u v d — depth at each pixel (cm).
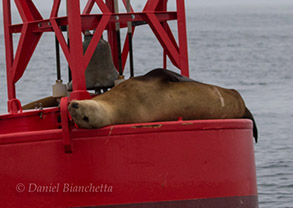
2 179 1603
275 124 4378
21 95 5328
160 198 1612
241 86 6775
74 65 1756
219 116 1780
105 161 1589
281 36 10700
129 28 2039
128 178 1597
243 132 1719
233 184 1691
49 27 1873
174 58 1969
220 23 11719
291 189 2791
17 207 1597
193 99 1730
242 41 10238
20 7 1969
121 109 1652
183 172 1630
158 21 1944
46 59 6488
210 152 1656
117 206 1593
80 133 1587
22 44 1969
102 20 1820
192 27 11419
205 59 8619
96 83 2030
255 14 12531
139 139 1603
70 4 1755
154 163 1611
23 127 1867
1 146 1600
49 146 1589
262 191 2775
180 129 1628
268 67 8019
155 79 1752
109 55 2052
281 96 5862
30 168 1593
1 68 6812
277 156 3388
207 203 1653
